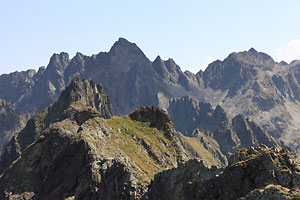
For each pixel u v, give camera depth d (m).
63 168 167.88
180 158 177.62
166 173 107.38
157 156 171.62
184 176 99.44
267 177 74.81
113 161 136.62
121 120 199.25
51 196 166.00
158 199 106.00
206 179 89.19
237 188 78.94
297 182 70.81
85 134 170.00
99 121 185.88
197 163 98.75
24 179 199.38
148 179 126.94
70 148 168.25
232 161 88.19
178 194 97.38
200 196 88.19
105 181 134.62
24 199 188.25
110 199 127.12
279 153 79.88
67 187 160.75
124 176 126.56
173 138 192.88
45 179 176.25
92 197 137.38
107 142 170.62
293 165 74.38
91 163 148.88
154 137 188.38
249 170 78.44
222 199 81.44
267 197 68.38
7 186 198.12
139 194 119.75
